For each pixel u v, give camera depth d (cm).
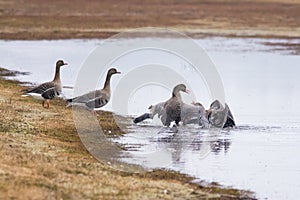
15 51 4191
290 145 1917
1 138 1728
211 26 5656
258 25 5772
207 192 1448
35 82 2927
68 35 5031
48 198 1258
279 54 4278
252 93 2841
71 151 1689
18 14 5959
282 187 1519
